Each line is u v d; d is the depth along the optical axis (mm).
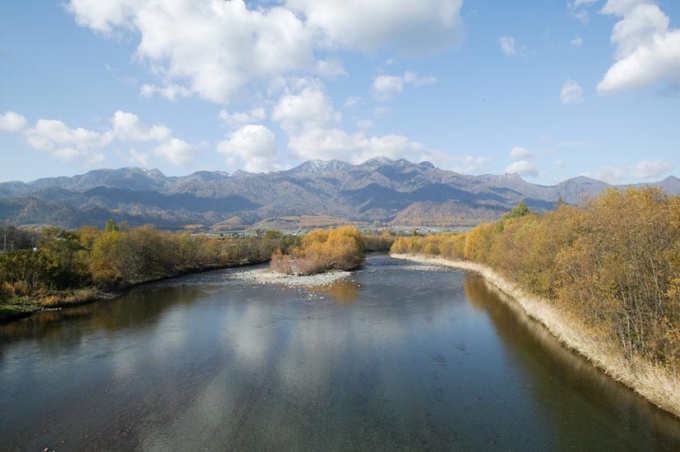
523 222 64312
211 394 23438
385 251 187500
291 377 26047
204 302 54125
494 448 17656
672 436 18328
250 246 127062
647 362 22469
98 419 20500
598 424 19594
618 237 24453
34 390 24266
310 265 91000
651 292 22578
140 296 59812
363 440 18266
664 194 30688
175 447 17750
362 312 46406
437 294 59031
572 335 30953
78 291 55938
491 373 26562
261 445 17844
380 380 25531
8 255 53125
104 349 32375
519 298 50250
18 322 42406
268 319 43094
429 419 20297
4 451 17719
